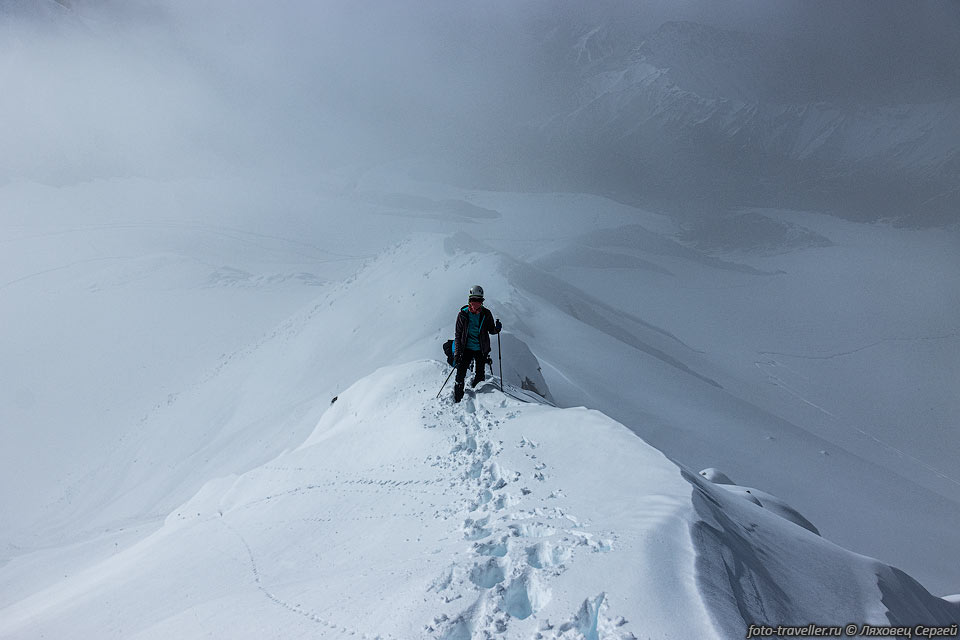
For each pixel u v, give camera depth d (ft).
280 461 44.73
